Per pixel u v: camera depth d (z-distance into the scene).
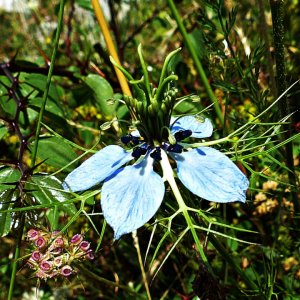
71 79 0.15
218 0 0.13
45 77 0.13
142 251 0.13
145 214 0.07
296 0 0.18
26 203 0.09
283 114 0.11
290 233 0.13
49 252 0.09
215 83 0.12
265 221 0.13
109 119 0.14
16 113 0.12
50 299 0.14
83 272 0.10
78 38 0.21
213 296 0.08
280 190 0.12
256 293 0.11
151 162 0.08
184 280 0.13
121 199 0.08
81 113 0.15
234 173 0.08
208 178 0.08
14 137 0.15
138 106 0.08
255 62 0.12
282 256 0.12
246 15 0.16
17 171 0.10
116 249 0.14
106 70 0.16
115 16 0.18
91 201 0.09
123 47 0.17
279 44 0.10
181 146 0.08
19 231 0.09
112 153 0.09
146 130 0.08
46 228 0.09
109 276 0.14
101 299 0.14
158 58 0.19
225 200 0.07
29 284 0.14
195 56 0.12
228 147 0.11
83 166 0.08
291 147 0.11
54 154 0.11
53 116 0.13
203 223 0.09
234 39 0.14
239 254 0.13
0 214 0.09
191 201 0.09
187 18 0.18
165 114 0.08
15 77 0.13
